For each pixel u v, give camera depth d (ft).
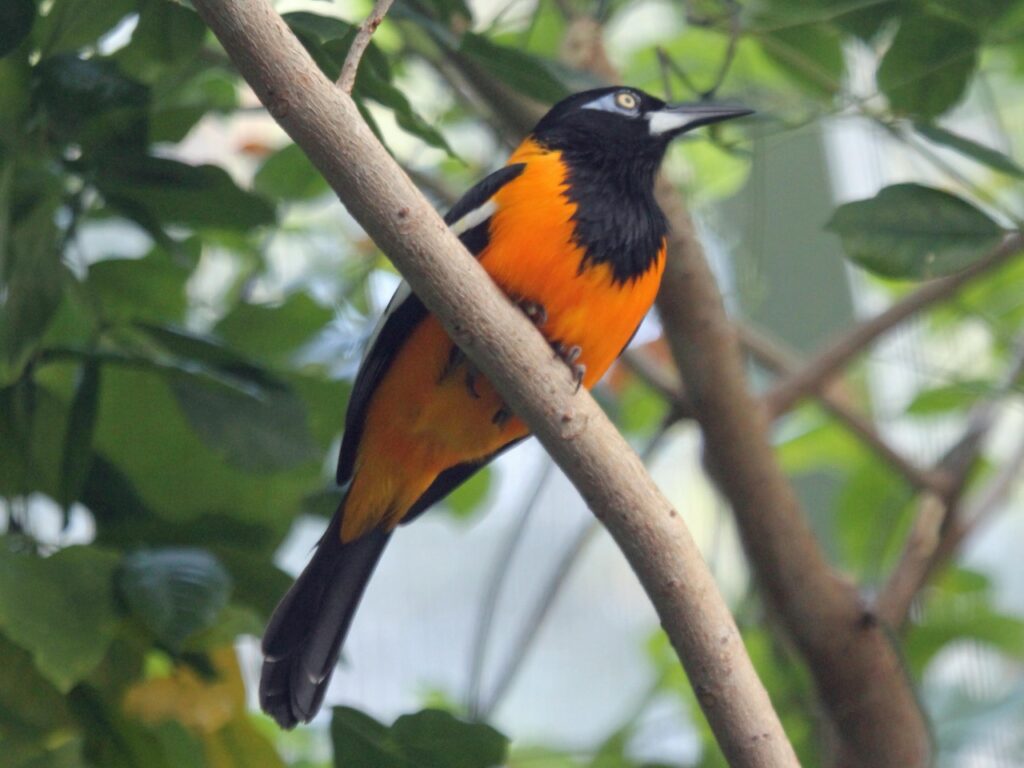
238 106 28.45
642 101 25.18
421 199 16.79
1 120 21.07
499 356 17.52
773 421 30.96
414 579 44.75
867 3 24.73
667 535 17.70
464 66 26.32
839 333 36.47
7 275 21.08
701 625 17.67
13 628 19.06
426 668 43.68
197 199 23.34
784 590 26.61
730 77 35.32
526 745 32.09
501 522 44.98
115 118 21.80
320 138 16.31
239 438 23.41
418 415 23.52
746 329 34.76
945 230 22.66
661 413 38.81
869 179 38.91
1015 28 24.34
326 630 24.17
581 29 27.81
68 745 20.44
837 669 26.53
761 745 17.57
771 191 39.60
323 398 27.02
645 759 30.55
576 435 17.66
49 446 23.98
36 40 21.99
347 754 21.97
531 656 45.01
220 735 22.61
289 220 35.24
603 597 46.39
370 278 32.14
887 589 29.66
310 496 27.30
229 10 15.83
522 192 22.40
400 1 22.49
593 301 22.29
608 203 22.84
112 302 26.09
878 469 36.24
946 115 25.16
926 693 33.63
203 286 33.68
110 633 19.85
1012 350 33.24
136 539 23.73
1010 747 33.83
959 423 38.01
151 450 25.31
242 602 23.44
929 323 37.70
